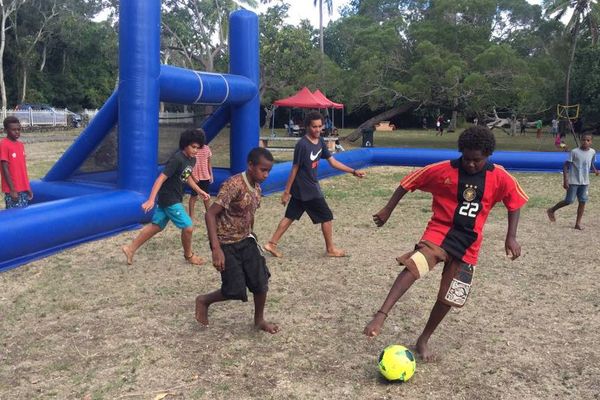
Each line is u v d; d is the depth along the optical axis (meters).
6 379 3.95
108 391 3.77
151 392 3.75
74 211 7.51
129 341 4.57
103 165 10.18
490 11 29.67
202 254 7.30
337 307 5.36
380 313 3.72
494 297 5.64
